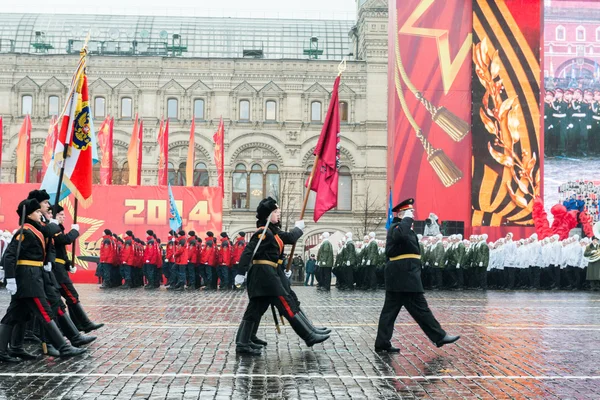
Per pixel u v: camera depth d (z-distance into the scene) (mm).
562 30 51000
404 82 43312
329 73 65750
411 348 14938
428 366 12867
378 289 38000
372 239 36438
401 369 12570
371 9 65250
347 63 65375
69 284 15969
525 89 43438
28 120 51031
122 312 22250
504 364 13141
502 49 43594
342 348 14852
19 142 51000
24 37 72000
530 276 37406
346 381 11516
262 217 14195
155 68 65000
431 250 36125
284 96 65625
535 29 43688
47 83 64688
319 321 19906
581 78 50875
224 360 13305
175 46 70375
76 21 73375
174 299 28359
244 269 13594
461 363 13195
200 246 36656
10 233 40844
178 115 65250
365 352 14367
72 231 15828
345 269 36531
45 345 13844
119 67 65062
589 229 43469
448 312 22969
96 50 68938
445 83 43312
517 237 42875
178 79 65312
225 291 35281
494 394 10719
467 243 37562
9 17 73750
